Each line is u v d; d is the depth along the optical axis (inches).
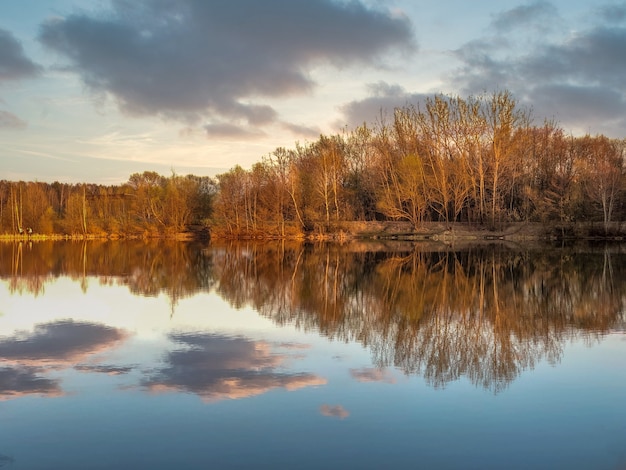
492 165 3043.8
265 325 792.3
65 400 476.4
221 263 1806.1
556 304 986.1
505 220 3029.0
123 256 2132.1
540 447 391.9
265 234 3395.7
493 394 500.1
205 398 482.9
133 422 430.6
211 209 4151.1
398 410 458.6
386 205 3125.0
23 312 893.8
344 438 403.9
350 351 647.1
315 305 970.1
